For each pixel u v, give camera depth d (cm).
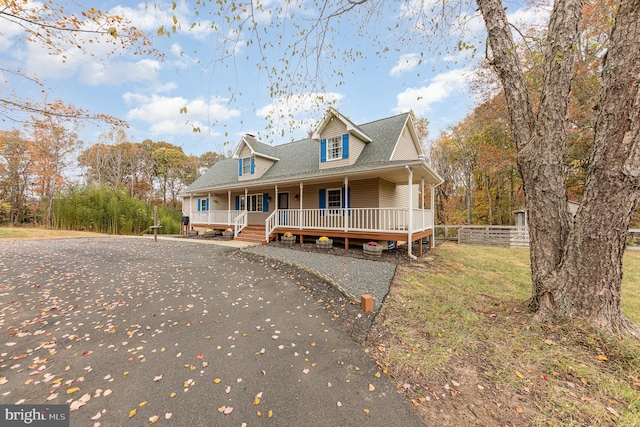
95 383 239
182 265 722
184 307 425
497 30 361
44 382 240
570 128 1096
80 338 324
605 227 285
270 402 215
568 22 311
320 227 1020
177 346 306
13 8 327
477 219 2219
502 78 370
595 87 1024
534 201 342
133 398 219
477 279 609
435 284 549
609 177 276
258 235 1240
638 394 212
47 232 1558
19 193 2297
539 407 204
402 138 1210
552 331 302
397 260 796
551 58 324
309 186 1264
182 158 3534
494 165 1730
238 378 246
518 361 261
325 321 372
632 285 556
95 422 193
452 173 2386
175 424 192
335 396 222
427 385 234
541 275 337
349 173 909
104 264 736
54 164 2091
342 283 519
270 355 286
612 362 250
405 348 293
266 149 1549
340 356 283
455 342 300
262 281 564
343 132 1106
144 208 1928
